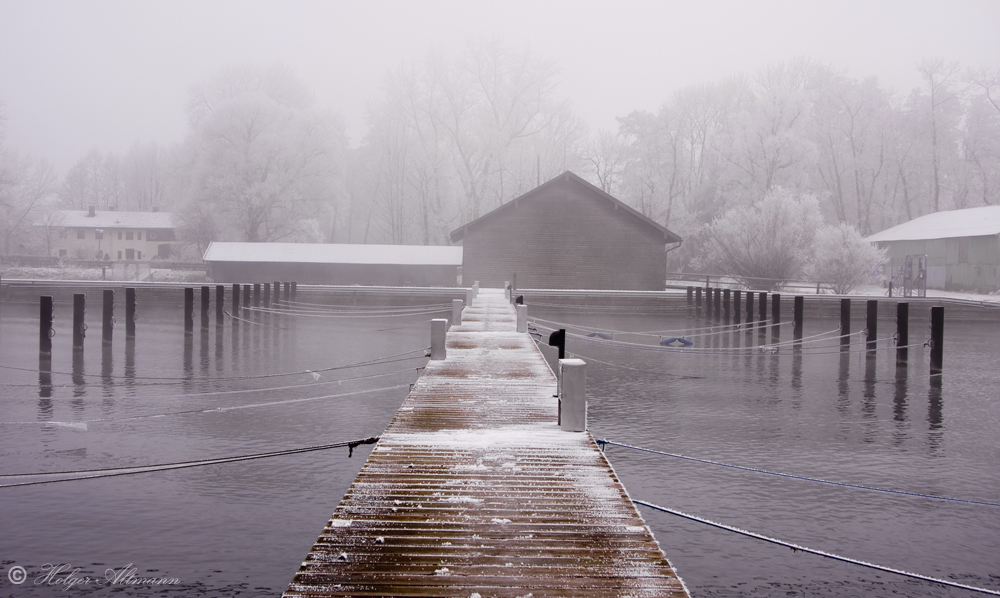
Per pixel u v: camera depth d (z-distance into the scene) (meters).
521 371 13.44
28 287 42.81
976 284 53.78
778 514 11.03
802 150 73.00
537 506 6.15
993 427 16.83
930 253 59.53
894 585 8.77
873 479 12.89
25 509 10.73
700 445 14.96
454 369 13.66
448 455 7.75
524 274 50.50
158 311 41.41
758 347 28.69
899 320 24.34
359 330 34.16
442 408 10.25
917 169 83.75
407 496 6.37
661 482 12.41
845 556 9.53
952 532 10.41
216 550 9.38
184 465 9.51
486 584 4.67
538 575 4.81
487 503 6.21
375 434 15.43
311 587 4.58
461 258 57.25
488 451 7.92
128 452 14.00
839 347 28.47
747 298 35.22
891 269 64.94
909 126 84.62
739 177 75.12
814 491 12.09
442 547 5.25
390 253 58.09
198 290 43.56
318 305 43.47
